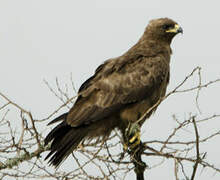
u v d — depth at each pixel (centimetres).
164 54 1277
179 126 804
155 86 1198
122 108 1158
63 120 1109
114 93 1159
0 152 882
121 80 1173
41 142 1027
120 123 1177
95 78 1191
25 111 815
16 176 834
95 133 1155
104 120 1155
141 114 1187
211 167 786
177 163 795
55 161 1015
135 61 1215
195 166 784
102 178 812
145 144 957
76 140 1084
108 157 845
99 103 1145
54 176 835
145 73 1192
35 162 845
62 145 1048
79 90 1207
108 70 1194
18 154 845
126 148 973
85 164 820
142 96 1177
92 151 931
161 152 834
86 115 1120
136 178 1000
